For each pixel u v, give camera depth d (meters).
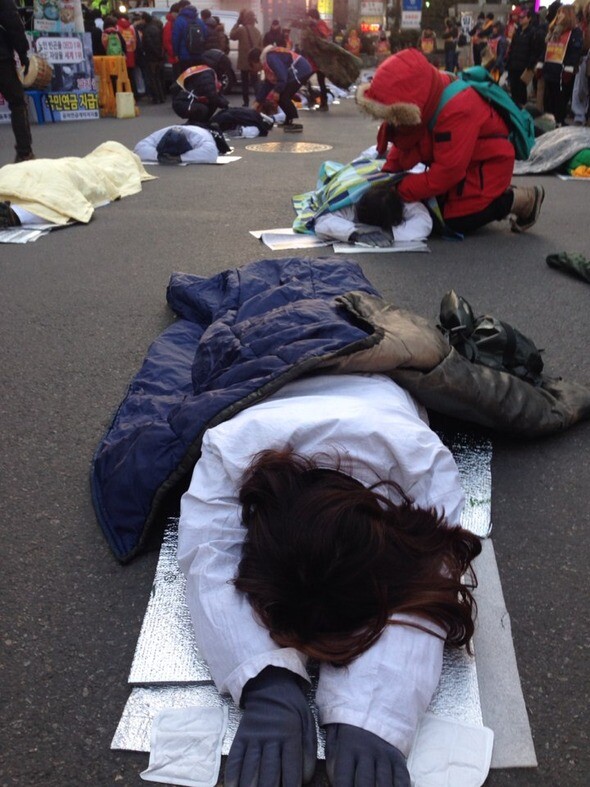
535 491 2.29
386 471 1.78
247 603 1.55
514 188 5.19
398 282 4.23
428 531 1.68
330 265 3.00
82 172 6.23
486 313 3.75
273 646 1.50
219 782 1.43
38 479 2.38
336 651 1.46
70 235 5.40
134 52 15.54
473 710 1.55
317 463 1.73
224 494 1.74
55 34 12.58
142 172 7.54
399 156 5.04
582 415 2.61
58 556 2.04
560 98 10.71
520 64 10.93
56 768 1.47
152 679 1.63
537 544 2.07
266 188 7.09
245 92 14.48
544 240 5.17
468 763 1.44
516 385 2.42
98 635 1.78
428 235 5.18
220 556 1.65
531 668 1.68
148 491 1.99
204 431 1.93
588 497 2.26
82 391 2.97
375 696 1.42
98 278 4.39
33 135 10.85
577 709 1.58
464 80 4.82
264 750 1.38
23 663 1.70
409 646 1.48
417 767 1.43
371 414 1.81
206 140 8.68
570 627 1.79
